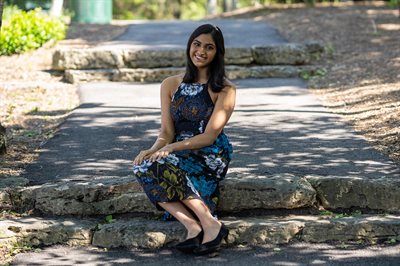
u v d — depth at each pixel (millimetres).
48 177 5773
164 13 38719
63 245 5051
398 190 5273
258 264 4668
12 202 5402
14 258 4848
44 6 20297
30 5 20250
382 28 13242
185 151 5059
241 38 12672
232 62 10734
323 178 5371
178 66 10680
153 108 8406
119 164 6129
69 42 12602
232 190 5258
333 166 5859
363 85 9250
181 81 5211
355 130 7145
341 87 9320
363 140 6730
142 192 5340
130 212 5316
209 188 5070
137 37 13117
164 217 5188
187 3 38938
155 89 9656
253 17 16766
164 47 11422
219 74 5051
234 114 7945
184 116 5094
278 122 7551
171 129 5160
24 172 5926
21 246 5039
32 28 12008
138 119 7844
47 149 6652
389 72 9812
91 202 5312
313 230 5016
